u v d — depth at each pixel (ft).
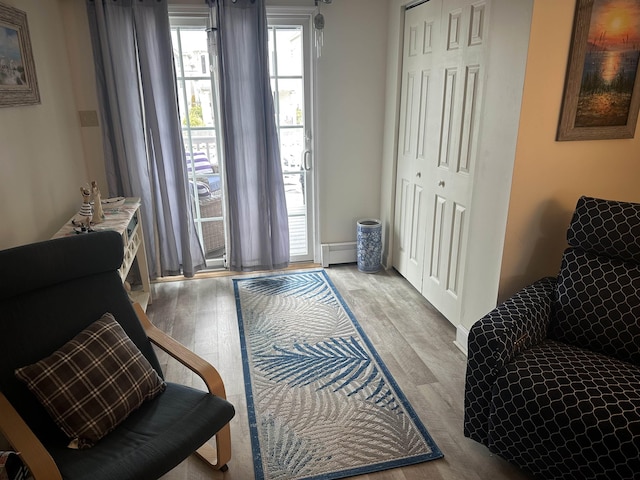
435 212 9.96
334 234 13.06
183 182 11.15
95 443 5.06
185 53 10.97
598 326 6.37
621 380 5.50
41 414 5.20
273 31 11.24
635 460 4.79
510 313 6.31
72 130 10.08
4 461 4.38
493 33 7.25
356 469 6.19
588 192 7.50
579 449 5.12
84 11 9.98
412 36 10.52
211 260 12.75
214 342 9.25
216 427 5.41
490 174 7.64
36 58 8.33
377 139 12.44
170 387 6.02
